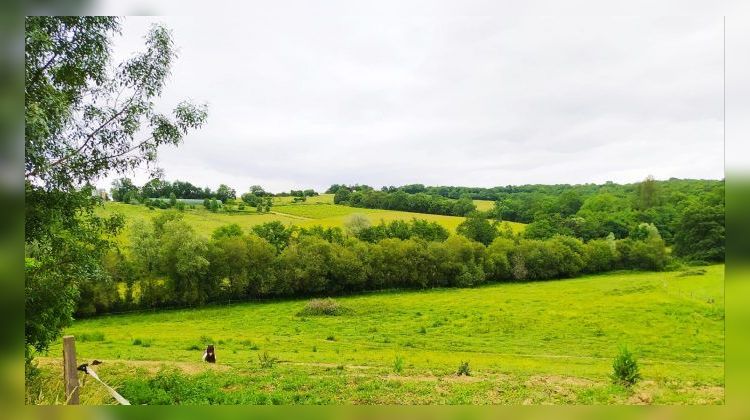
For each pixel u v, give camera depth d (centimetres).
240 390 1503
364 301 6075
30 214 1065
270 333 4081
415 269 7131
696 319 4481
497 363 2616
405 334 4022
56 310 1239
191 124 1375
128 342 3116
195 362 2234
